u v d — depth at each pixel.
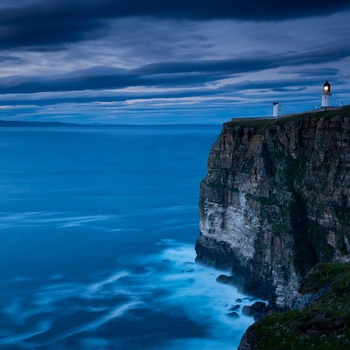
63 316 77.88
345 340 29.27
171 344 67.94
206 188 97.12
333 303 34.38
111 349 67.06
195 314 77.06
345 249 67.94
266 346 31.33
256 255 81.12
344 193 69.50
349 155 70.25
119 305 82.06
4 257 111.69
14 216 157.75
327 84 109.19
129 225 143.88
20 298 85.94
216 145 97.94
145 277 96.19
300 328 31.70
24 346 67.88
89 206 175.00
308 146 79.31
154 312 78.62
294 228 74.00
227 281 87.44
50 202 183.25
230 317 74.38
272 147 84.75
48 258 110.94
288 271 72.56
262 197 81.88
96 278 96.69
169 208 170.25
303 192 76.62
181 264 102.88
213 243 96.44
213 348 66.38
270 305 75.19
